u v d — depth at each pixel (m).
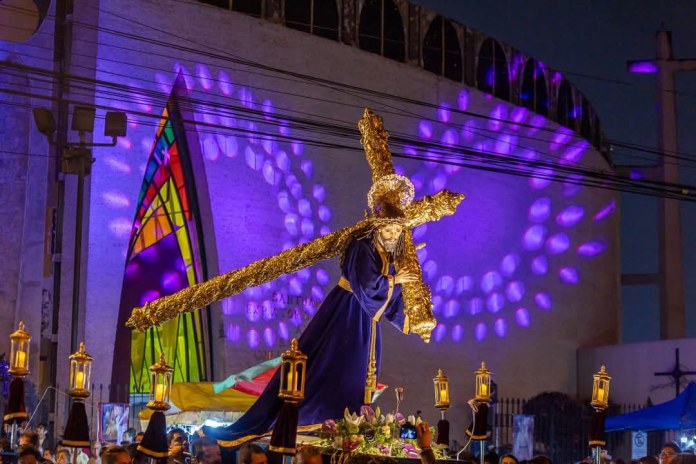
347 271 7.69
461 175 36.84
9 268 26.73
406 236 7.79
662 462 11.94
